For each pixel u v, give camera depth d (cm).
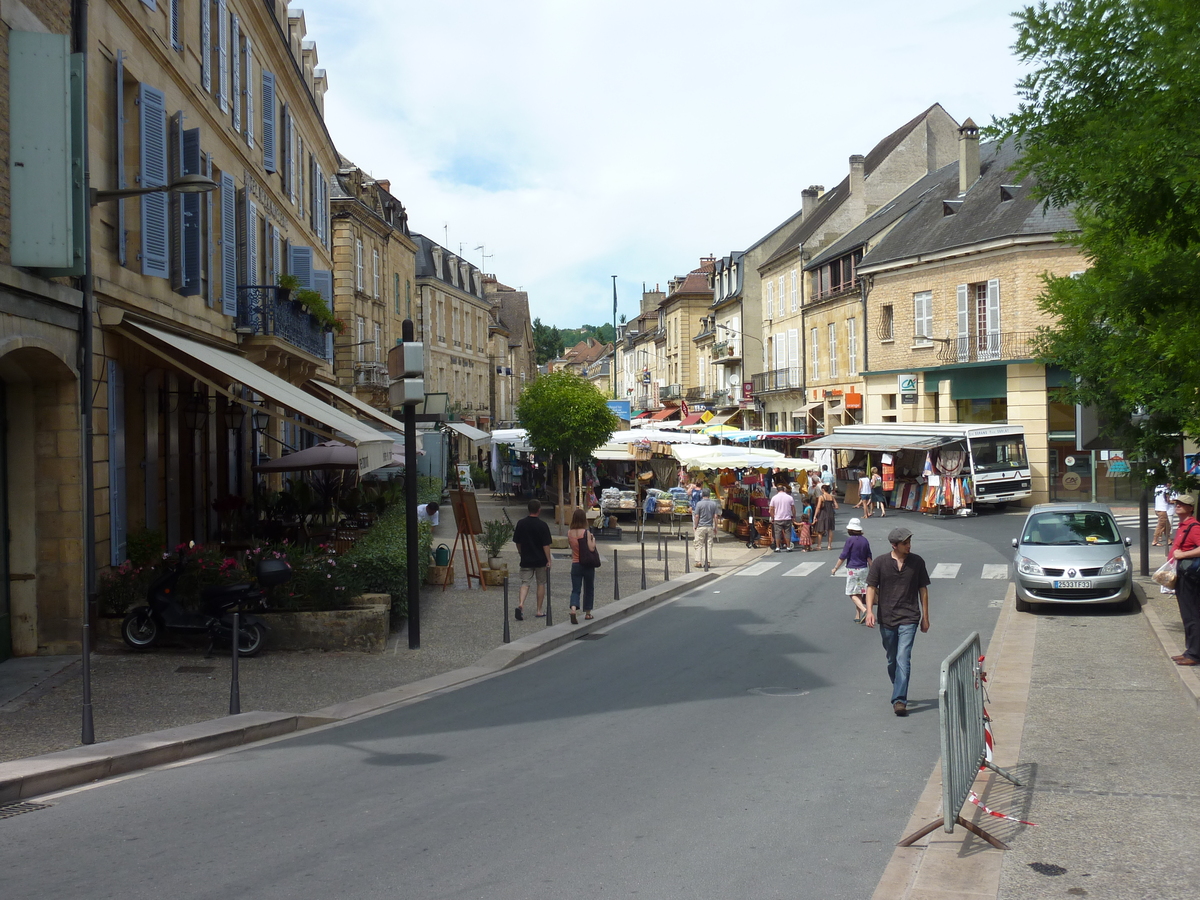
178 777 742
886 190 5094
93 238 1198
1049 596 1516
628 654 1288
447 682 1105
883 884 512
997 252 3538
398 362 1281
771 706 968
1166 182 781
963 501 3250
